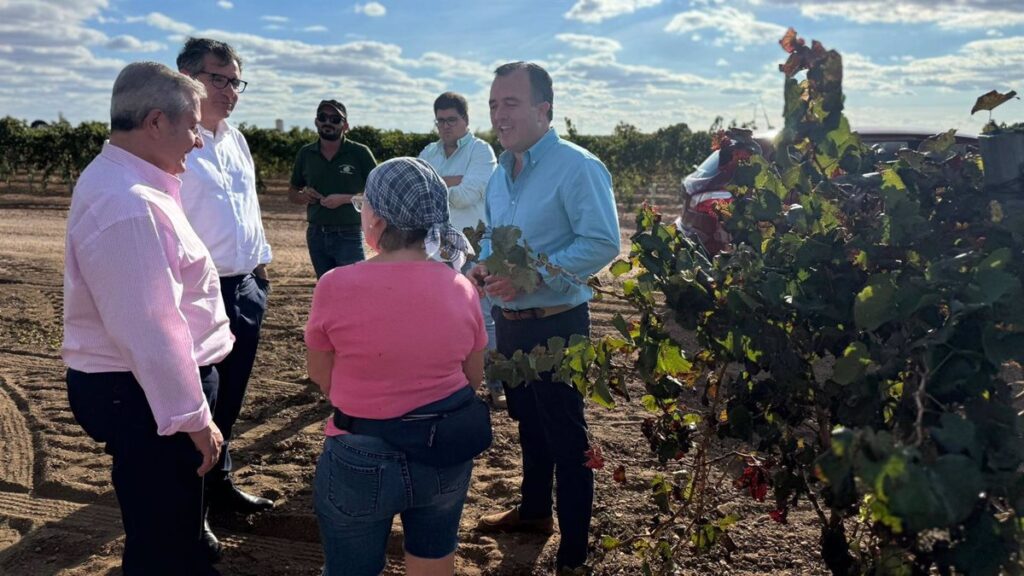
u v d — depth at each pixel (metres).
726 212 2.29
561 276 2.76
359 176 5.66
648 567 2.61
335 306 2.11
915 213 1.82
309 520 3.61
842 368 1.68
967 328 1.62
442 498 2.22
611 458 4.24
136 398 2.33
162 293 2.17
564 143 2.96
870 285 1.69
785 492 2.21
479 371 2.40
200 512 2.52
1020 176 1.83
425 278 2.16
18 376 5.70
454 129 5.39
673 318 2.17
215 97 3.38
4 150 21.69
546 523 3.50
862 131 7.21
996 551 1.49
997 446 1.52
